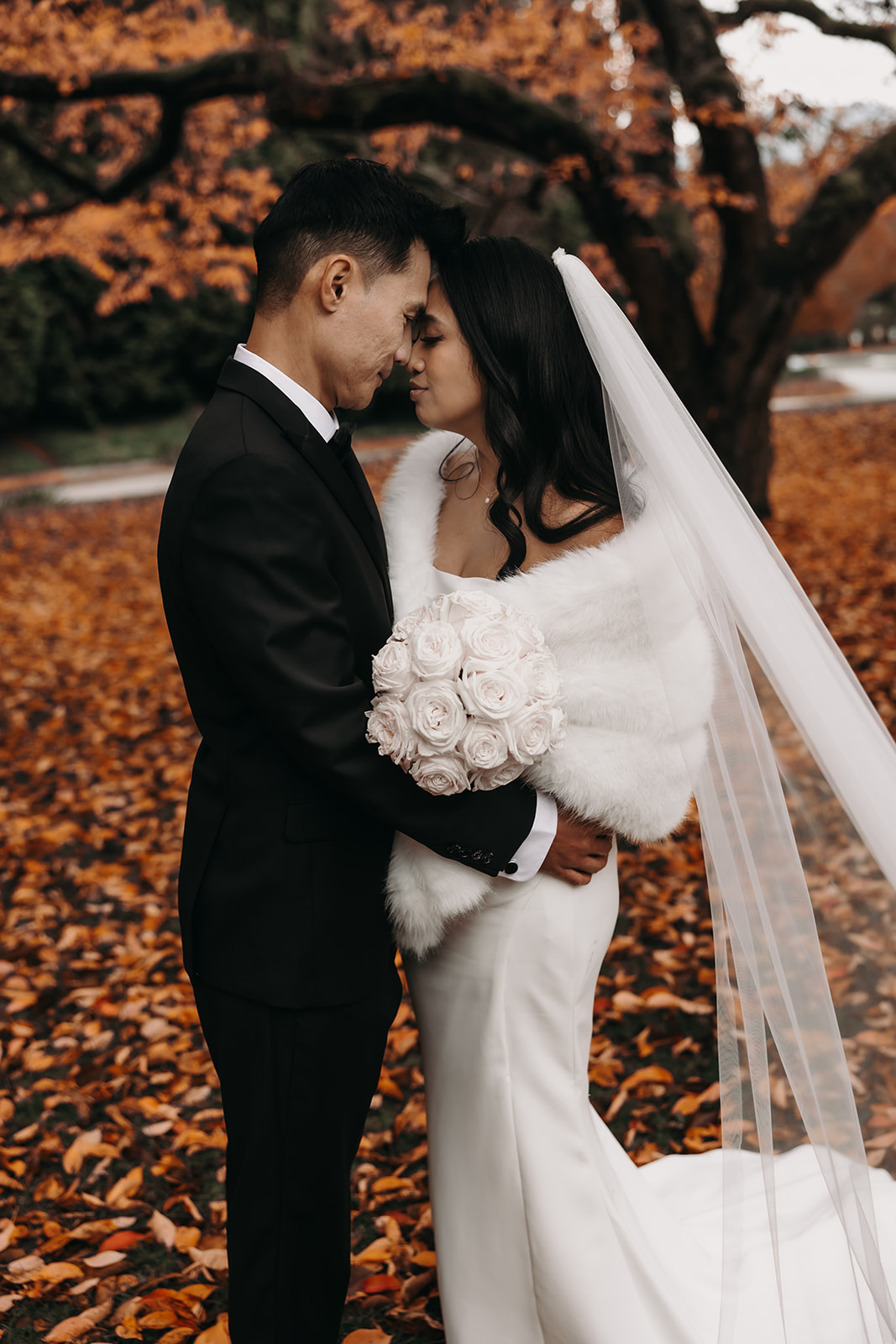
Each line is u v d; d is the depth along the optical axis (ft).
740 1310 6.24
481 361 5.96
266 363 5.84
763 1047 5.83
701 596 5.88
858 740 5.83
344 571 5.81
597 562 5.69
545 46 26.61
